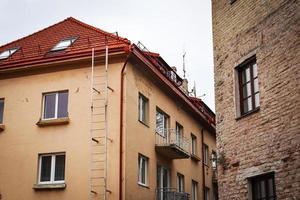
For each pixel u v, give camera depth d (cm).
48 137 1883
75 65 1933
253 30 1241
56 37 2214
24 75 2006
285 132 1069
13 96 1997
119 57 1881
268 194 1123
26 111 1955
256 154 1162
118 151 1773
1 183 1895
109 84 1866
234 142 1259
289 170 1041
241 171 1212
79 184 1777
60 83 1934
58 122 1877
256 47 1219
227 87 1329
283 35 1117
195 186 2683
